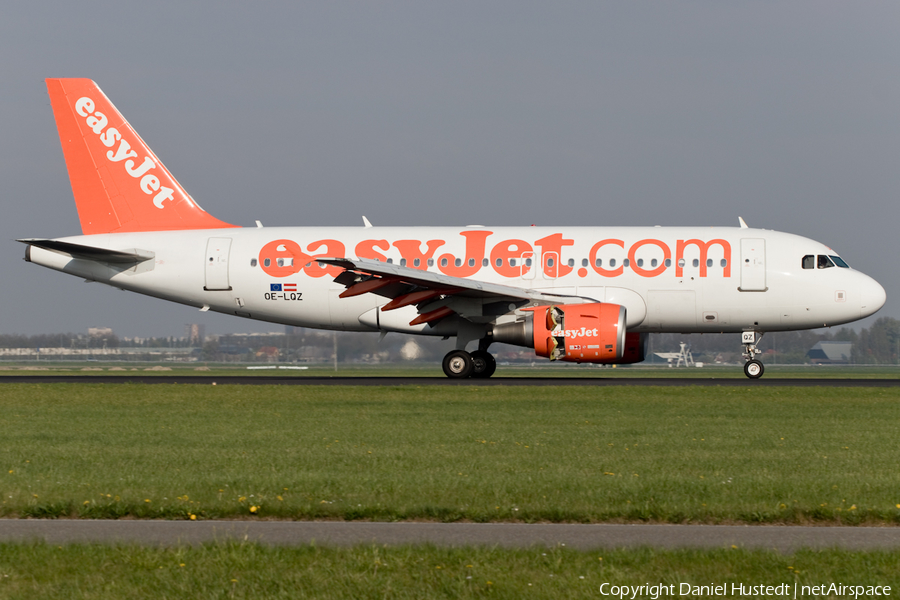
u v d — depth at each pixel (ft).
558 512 133.49
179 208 440.45
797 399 309.83
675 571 105.19
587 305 375.04
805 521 132.77
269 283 419.95
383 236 420.77
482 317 395.34
